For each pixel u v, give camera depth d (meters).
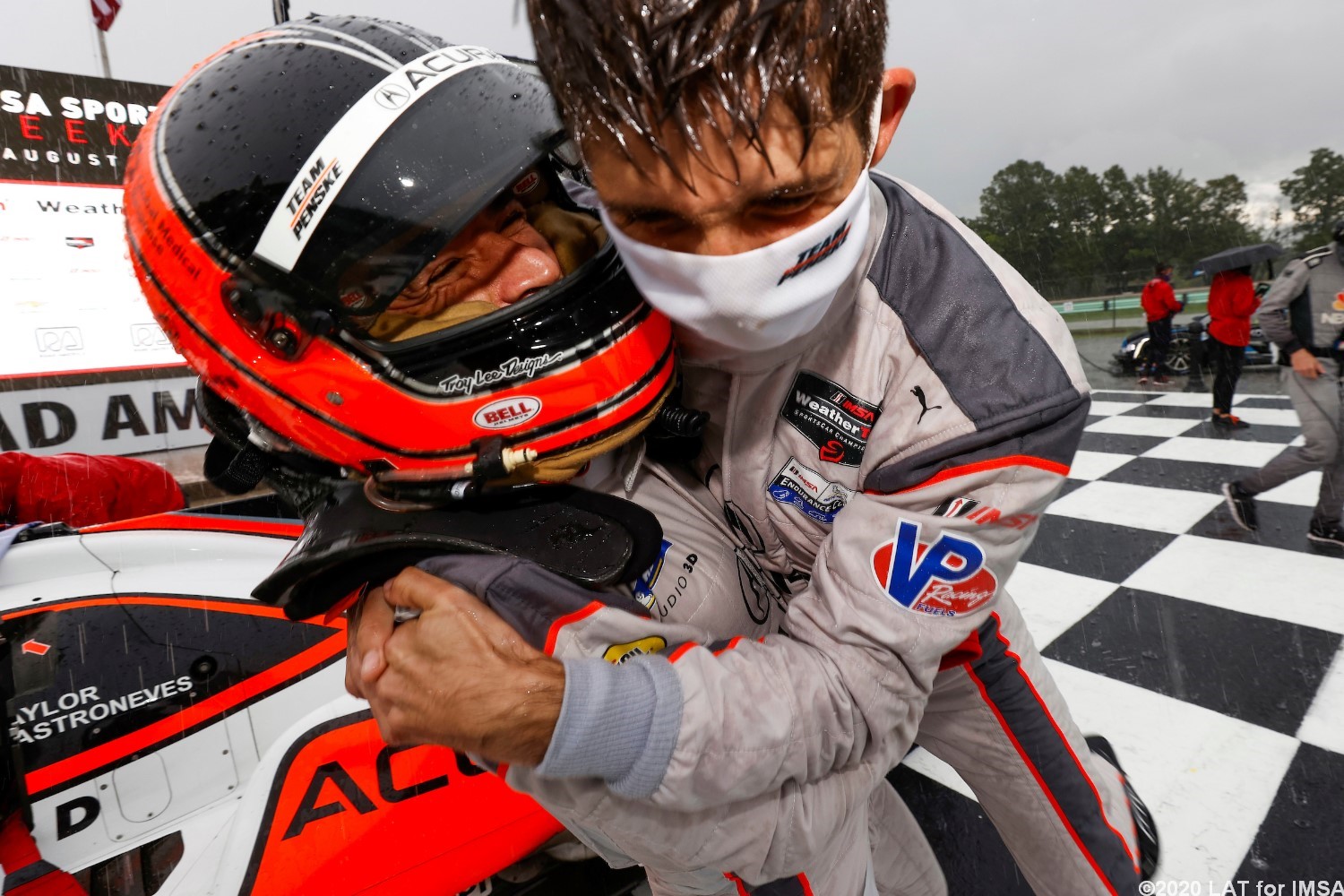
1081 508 2.96
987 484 0.55
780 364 0.60
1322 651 1.74
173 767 0.89
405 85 0.52
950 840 1.32
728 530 0.72
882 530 0.55
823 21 0.38
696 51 0.36
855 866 0.72
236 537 1.00
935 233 0.63
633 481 0.66
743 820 0.54
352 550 0.53
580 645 0.49
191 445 3.21
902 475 0.56
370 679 0.50
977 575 0.56
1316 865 1.17
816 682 0.52
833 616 0.55
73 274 2.92
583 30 0.38
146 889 0.86
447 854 1.01
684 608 0.63
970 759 0.92
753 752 0.48
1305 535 2.48
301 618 0.59
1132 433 4.25
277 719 0.95
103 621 0.87
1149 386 6.13
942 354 0.57
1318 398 2.39
